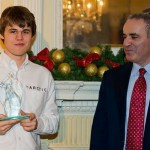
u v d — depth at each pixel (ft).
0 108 7.16
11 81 7.27
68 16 10.48
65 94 9.23
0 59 7.45
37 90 7.58
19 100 7.19
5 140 7.07
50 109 7.81
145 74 7.48
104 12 10.66
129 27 7.27
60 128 9.66
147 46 7.27
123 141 7.32
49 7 10.23
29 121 7.02
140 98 7.31
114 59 9.53
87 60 9.14
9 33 7.34
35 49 9.89
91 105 9.57
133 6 10.68
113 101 7.50
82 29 10.57
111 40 10.64
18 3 9.78
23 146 7.17
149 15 7.32
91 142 7.78
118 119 7.38
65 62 9.26
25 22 7.31
